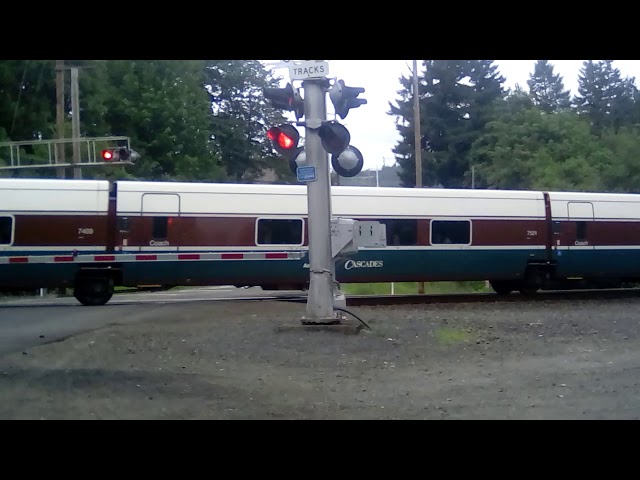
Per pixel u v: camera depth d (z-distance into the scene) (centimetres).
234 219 2209
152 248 2155
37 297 3117
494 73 7206
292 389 912
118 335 1352
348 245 1429
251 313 1791
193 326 1488
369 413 787
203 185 2212
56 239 2103
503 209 2462
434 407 816
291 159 1391
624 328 1534
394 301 2245
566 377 998
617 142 5306
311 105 1384
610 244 2603
